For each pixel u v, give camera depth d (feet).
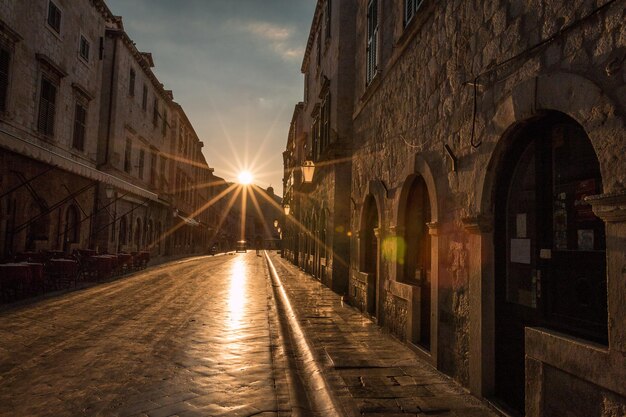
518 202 12.62
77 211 61.16
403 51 23.20
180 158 126.11
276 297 40.37
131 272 62.44
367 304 29.22
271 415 12.85
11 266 31.45
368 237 32.45
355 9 45.09
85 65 62.54
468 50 15.25
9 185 44.80
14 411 12.75
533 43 11.35
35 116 49.62
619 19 8.43
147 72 89.71
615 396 8.23
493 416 12.33
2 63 43.45
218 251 189.26
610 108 8.49
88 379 15.66
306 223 71.61
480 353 13.47
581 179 10.16
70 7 57.41
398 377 16.02
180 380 15.78
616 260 8.25
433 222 17.31
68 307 31.07
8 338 21.29
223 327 25.57
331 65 49.39
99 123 72.18
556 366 9.80
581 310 9.91
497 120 12.82
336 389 14.69
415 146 20.79
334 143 44.16
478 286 13.64
